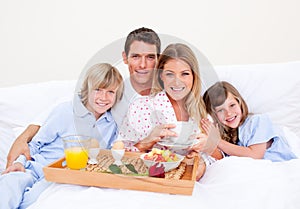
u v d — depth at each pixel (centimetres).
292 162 109
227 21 195
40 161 137
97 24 197
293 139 154
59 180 101
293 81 165
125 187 97
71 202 90
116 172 99
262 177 101
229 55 197
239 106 144
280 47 195
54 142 144
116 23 197
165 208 89
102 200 91
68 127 144
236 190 97
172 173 104
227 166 109
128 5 196
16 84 200
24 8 195
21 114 167
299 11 191
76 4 196
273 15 193
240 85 166
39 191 110
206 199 95
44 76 200
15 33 197
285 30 193
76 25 197
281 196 94
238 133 145
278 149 142
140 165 103
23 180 114
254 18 194
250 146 139
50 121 143
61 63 200
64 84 174
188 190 94
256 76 167
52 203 91
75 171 100
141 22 197
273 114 165
